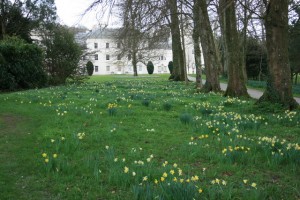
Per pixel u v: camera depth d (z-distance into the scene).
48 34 32.38
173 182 4.39
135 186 4.54
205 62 20.81
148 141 7.64
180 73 39.12
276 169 5.63
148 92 19.34
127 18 17.39
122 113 10.84
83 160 6.03
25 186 5.03
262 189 4.68
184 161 6.18
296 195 4.67
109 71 96.94
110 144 7.30
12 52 23.59
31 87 25.20
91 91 19.77
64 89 21.64
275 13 11.75
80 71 33.38
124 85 27.12
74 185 5.04
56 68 31.03
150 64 83.31
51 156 6.17
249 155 6.14
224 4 14.92
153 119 10.19
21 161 6.13
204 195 4.52
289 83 11.88
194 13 21.52
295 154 5.82
